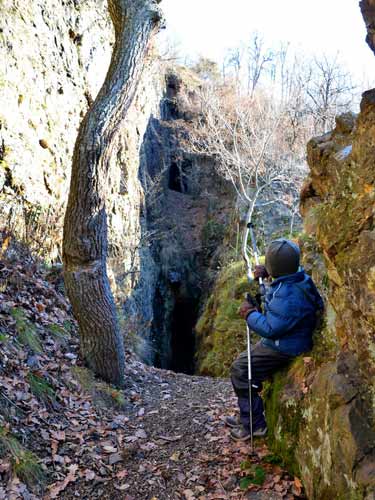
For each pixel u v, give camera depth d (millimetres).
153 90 21047
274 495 2955
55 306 6031
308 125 16047
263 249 14883
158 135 21797
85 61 10781
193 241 22234
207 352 12367
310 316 3227
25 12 8234
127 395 5062
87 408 4367
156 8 5094
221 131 17891
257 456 3396
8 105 7254
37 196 7559
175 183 26344
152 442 3912
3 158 6883
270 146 15242
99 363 5066
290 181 15008
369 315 2344
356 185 2631
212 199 22641
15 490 3025
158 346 19031
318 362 3059
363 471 2213
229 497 3023
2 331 4570
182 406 4906
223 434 3902
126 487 3268
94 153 4688
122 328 8086
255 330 3195
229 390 5703
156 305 19344
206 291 19438
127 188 13844
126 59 4895
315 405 2801
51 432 3764
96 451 3697
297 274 3234
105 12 12219
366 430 2303
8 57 7465
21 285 5660
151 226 19547
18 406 3805
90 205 4836
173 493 3172
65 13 9844
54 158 8500
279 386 3408
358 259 2453
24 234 6973
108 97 4777
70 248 4914
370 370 2391
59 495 3156
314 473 2682
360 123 2691
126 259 12969
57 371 4617
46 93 8656
